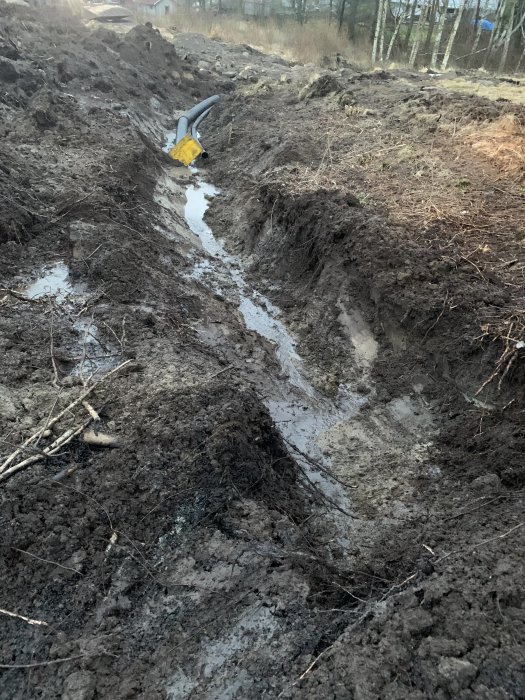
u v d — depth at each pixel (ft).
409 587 12.39
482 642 10.34
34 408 16.31
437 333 20.93
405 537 15.48
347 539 16.10
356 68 80.69
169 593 12.27
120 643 11.35
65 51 53.11
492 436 18.01
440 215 26.45
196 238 33.96
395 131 40.50
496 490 16.05
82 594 12.06
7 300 21.59
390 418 20.66
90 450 15.16
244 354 23.30
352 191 29.84
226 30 103.96
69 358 19.10
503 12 87.51
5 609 11.71
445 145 36.29
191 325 23.49
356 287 24.21
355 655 10.66
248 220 33.24
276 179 32.45
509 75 73.31
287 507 15.98
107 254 24.56
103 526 13.23
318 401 21.75
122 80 56.75
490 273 22.13
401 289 22.18
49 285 23.24
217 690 10.53
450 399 19.97
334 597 12.76
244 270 30.60
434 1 90.99
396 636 10.85
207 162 46.11
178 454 14.96
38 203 27.94
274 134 41.98
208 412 16.44
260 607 12.01
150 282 24.81
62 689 10.51
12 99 40.27
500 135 35.58
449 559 13.01
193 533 13.50
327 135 40.63
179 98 64.44
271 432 18.37
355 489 18.08
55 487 13.82
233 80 73.56
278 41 99.76
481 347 19.24
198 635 11.50
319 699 9.96
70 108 41.63
